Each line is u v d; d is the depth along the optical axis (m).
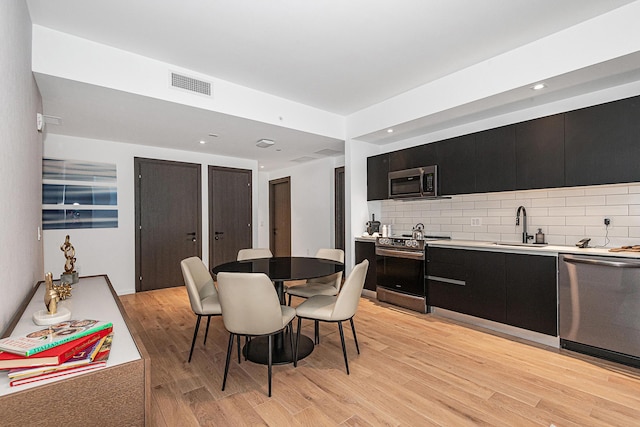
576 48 2.36
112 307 1.66
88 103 2.96
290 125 3.86
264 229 7.38
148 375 1.05
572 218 3.06
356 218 4.55
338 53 2.76
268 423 1.72
